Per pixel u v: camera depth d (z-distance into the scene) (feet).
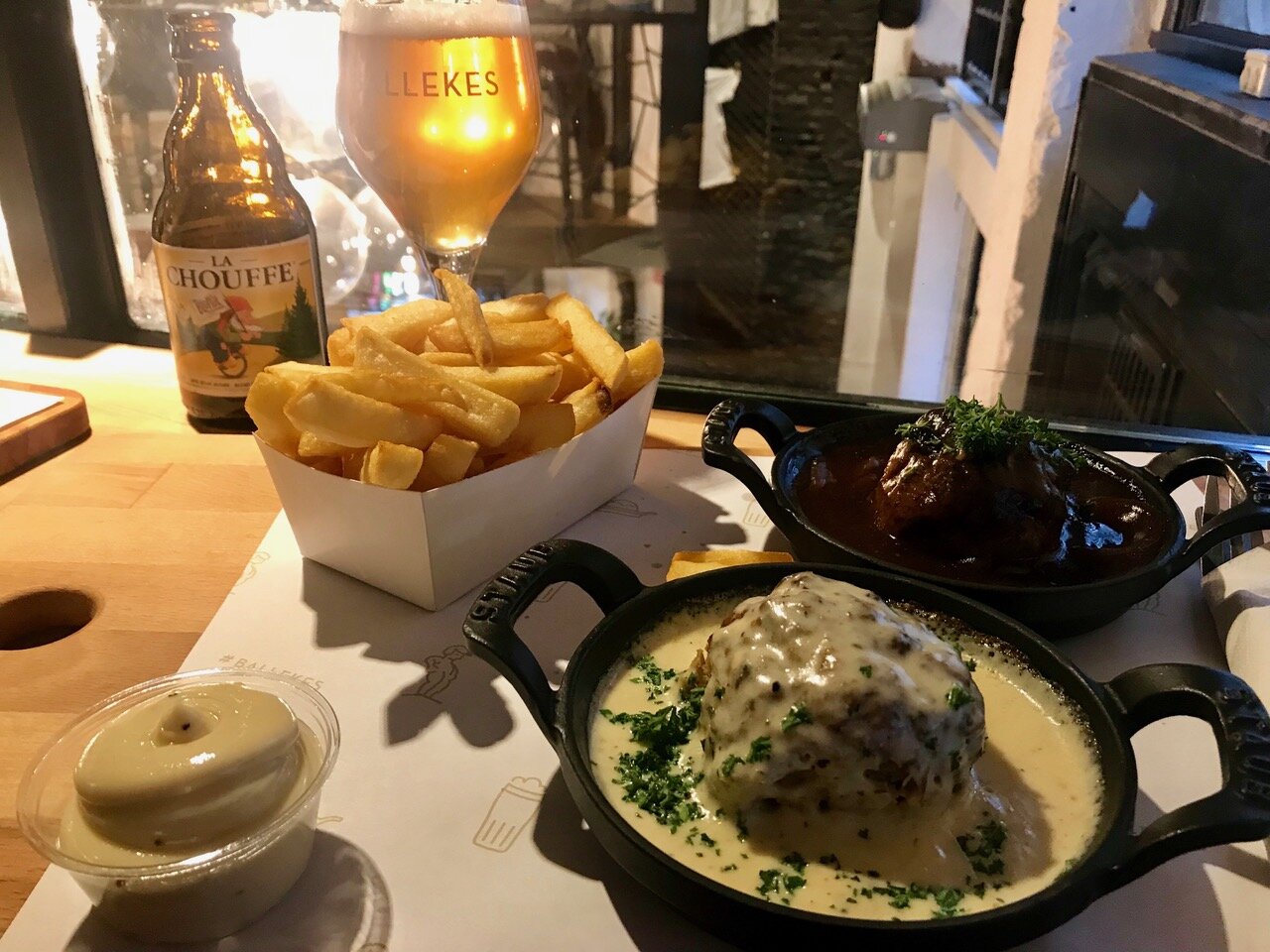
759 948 0.63
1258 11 1.53
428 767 0.85
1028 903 0.60
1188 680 0.75
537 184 2.58
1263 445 1.38
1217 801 0.64
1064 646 1.03
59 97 1.68
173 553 1.17
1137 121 1.65
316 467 1.05
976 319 2.30
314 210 1.88
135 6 1.65
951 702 0.72
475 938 0.70
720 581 0.92
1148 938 0.70
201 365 1.43
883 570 0.94
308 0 1.67
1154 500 1.08
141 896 0.66
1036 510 1.01
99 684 0.95
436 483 1.01
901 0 2.41
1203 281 1.47
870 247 2.63
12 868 0.76
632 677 0.85
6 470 1.33
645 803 0.74
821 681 0.71
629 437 1.25
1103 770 0.74
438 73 1.25
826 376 1.95
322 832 0.78
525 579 0.82
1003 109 2.28
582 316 1.26
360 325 1.16
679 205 2.79
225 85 1.40
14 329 1.86
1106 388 1.75
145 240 1.85
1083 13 1.83
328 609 1.06
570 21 2.41
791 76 2.53
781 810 0.72
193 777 0.66
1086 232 1.91
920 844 0.71
